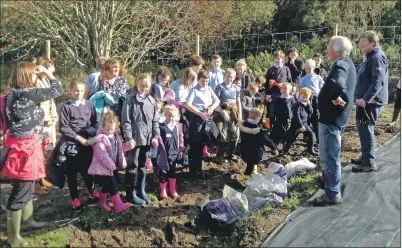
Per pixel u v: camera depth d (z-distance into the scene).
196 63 7.00
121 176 6.46
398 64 14.77
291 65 8.95
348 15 17.98
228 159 7.04
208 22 15.24
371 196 5.32
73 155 5.11
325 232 4.59
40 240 4.66
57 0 13.23
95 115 5.38
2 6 13.23
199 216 5.26
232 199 5.24
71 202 5.61
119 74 6.15
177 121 5.88
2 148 4.54
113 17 13.29
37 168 4.56
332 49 5.05
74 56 13.70
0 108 4.57
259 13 18.17
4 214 5.36
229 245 4.83
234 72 6.70
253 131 6.11
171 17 14.74
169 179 5.76
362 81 5.72
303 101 7.25
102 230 4.94
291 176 6.33
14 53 16.14
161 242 4.83
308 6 19.22
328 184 5.18
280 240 4.52
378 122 9.20
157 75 6.53
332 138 5.02
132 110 5.26
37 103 4.59
